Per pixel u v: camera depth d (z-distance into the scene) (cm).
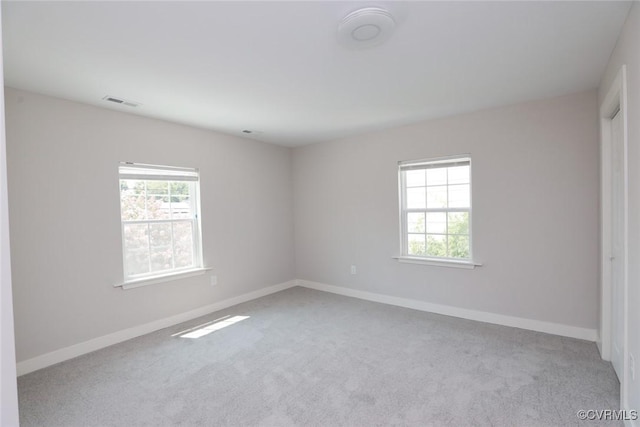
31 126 267
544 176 312
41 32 180
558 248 308
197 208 394
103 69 229
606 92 240
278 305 425
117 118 321
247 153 455
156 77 243
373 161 432
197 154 391
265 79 251
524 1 162
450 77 256
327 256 490
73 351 287
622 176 207
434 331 326
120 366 267
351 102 309
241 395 223
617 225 234
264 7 162
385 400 214
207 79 249
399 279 414
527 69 243
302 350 290
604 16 176
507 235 334
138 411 208
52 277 277
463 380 235
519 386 225
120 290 320
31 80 245
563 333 307
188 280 379
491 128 338
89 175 300
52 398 223
